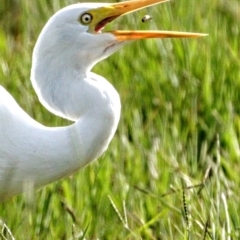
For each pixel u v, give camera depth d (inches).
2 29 614.5
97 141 338.3
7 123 347.3
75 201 407.8
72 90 339.9
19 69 523.8
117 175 418.9
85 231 354.3
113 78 507.8
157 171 423.2
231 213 378.6
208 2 591.5
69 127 342.0
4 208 410.9
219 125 466.9
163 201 382.6
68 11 343.3
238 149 443.5
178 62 508.7
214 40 525.3
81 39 342.0
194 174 427.5
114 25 550.9
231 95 489.4
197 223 365.1
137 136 453.1
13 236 366.3
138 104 489.4
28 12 593.6
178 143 445.7
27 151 344.8
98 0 622.8
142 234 392.5
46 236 390.3
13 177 348.8
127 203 403.9
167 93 490.9
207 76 490.0
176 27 542.6
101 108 335.3
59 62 342.0
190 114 470.9
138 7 350.0
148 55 520.4
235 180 419.8
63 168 345.1
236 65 504.1
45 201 403.2
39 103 484.1
